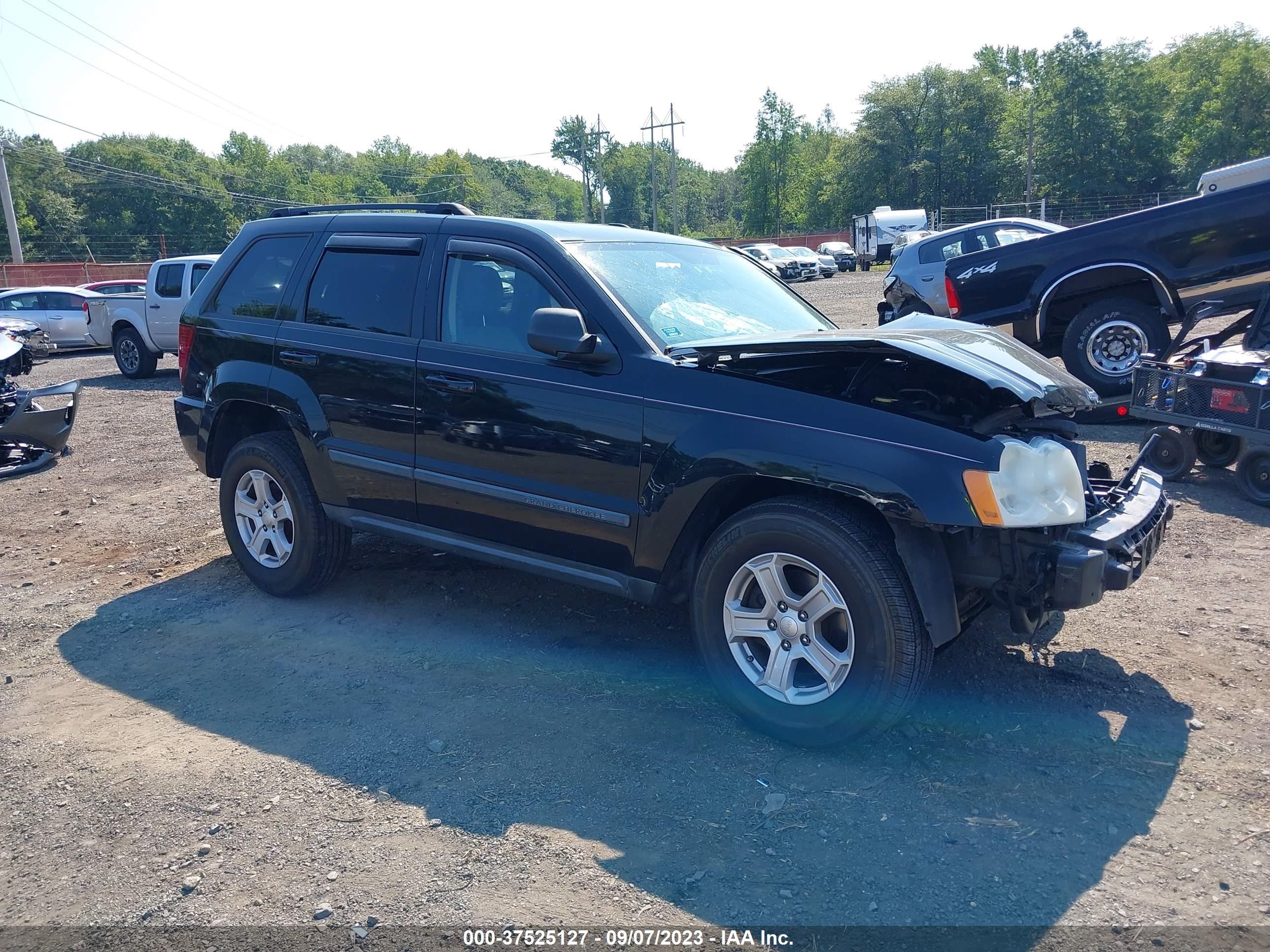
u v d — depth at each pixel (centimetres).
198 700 395
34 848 299
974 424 341
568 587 512
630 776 328
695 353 379
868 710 323
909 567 316
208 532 639
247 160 10575
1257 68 6706
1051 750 338
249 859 290
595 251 422
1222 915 254
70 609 505
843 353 348
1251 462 630
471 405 410
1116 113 6912
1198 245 831
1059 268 888
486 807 312
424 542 443
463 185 11144
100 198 8606
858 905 261
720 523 377
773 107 9638
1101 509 363
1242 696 373
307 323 479
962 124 7750
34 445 841
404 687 401
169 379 1530
